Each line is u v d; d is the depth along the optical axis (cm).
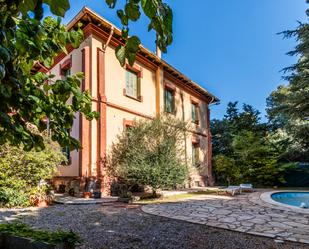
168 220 636
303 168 1856
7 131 211
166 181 1018
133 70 1372
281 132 2088
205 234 509
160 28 137
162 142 1069
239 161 1964
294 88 1411
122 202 931
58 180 1191
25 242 324
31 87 211
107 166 1127
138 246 435
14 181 834
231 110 2586
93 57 1147
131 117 1308
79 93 230
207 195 1172
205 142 1992
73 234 346
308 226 566
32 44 152
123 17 143
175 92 1683
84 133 1077
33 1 119
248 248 427
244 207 823
